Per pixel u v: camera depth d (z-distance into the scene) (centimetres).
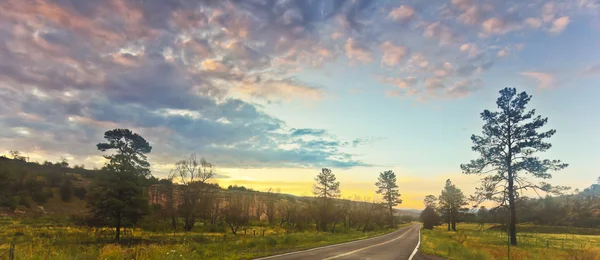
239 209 6744
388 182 10738
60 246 3097
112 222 4575
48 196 11819
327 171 8794
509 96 4075
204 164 7538
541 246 3759
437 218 10825
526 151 3891
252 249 2145
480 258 2127
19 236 4175
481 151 4109
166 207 7681
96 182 4822
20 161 15038
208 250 1933
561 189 3644
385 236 5038
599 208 9875
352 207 8550
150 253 1588
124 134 5181
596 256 2494
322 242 3047
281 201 11075
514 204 3828
